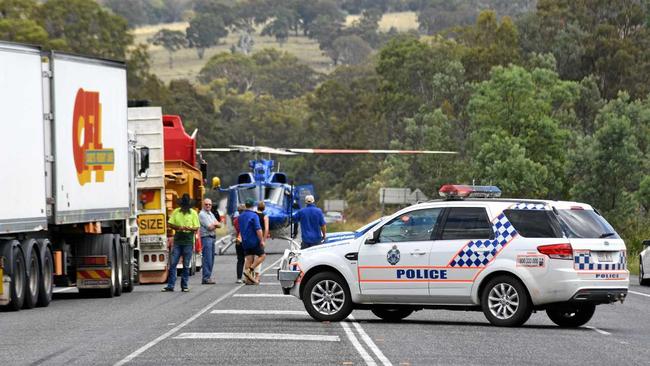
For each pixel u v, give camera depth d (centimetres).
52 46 13388
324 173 18238
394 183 13825
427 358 2072
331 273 2792
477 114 12431
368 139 16725
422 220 2747
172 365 1945
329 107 18900
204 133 17200
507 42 16138
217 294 3681
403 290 2728
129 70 15350
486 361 2048
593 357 2133
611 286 2648
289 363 1975
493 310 2677
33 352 2130
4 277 2986
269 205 6775
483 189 2922
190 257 3853
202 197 5212
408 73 16012
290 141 19412
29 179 3061
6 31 13200
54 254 3431
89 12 14788
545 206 2670
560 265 2619
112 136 3650
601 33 15612
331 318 2784
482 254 2672
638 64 15250
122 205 3738
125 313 2977
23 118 3044
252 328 2573
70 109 3341
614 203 10700
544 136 12338
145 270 4331
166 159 5125
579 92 13575
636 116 11538
